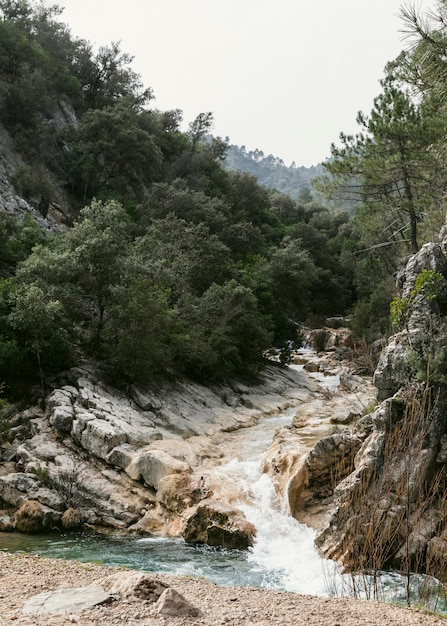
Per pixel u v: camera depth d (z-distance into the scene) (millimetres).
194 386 39125
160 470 24266
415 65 15797
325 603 12078
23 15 77312
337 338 64312
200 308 43312
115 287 36062
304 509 22078
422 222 43812
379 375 21781
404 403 19938
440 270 22719
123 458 25359
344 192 42750
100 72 82375
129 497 24281
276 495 22938
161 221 55094
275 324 56625
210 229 68688
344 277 87188
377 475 18781
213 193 84188
